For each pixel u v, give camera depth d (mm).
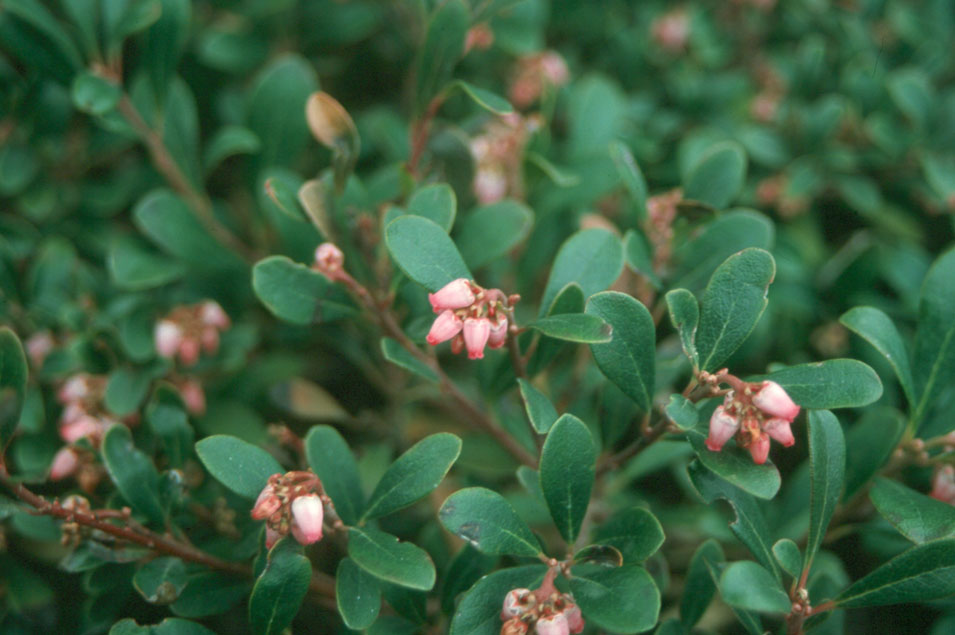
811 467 291
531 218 330
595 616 284
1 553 340
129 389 343
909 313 369
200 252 367
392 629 309
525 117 405
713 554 312
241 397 367
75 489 343
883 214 395
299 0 406
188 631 299
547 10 427
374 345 369
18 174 378
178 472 316
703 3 431
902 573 290
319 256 314
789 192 383
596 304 294
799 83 399
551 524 345
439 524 338
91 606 320
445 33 326
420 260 292
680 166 382
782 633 309
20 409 296
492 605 291
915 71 409
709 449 289
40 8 358
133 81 400
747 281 292
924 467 321
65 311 354
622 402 327
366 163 401
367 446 360
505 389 326
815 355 377
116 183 392
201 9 413
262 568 302
